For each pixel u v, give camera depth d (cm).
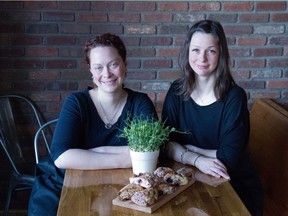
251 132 304
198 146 222
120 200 158
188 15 298
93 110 211
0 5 286
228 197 167
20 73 297
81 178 183
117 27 297
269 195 264
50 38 294
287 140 252
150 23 298
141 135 178
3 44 292
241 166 221
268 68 311
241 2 299
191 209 156
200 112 220
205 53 210
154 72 305
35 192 204
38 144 309
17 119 304
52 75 300
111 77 202
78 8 292
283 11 303
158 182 163
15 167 280
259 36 305
